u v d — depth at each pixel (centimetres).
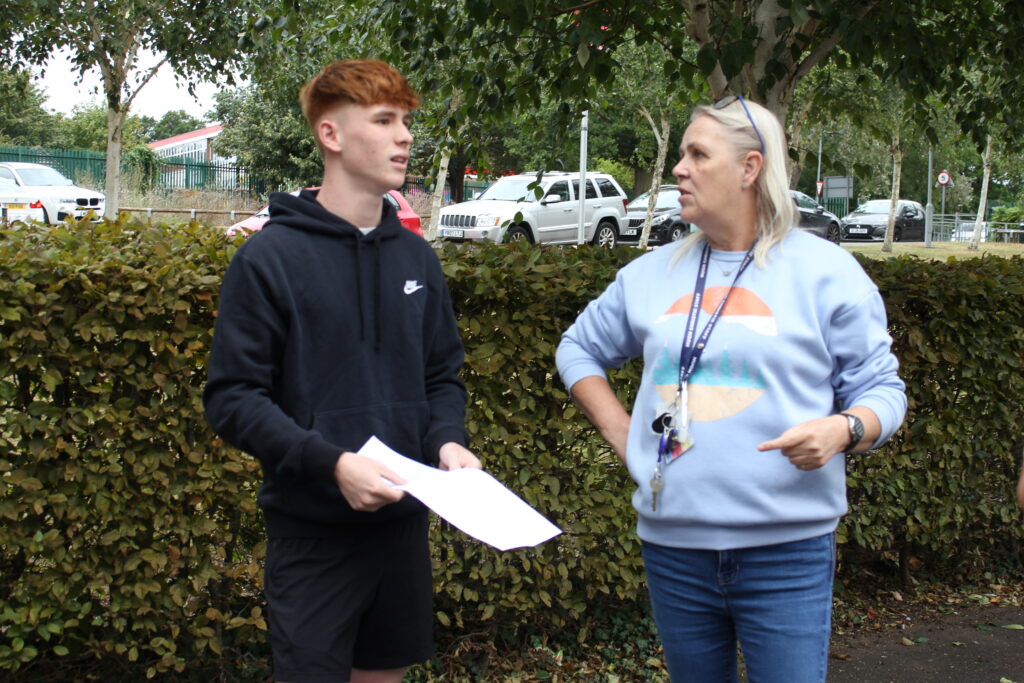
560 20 639
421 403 247
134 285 320
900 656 433
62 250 332
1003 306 475
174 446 341
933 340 466
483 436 380
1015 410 497
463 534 384
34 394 332
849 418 220
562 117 637
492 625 404
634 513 407
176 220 407
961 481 489
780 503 224
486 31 580
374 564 243
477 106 611
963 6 643
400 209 1917
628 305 249
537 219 2292
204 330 335
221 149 4075
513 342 377
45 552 331
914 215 4222
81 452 332
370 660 255
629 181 4556
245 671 373
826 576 233
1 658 338
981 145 716
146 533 342
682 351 231
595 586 413
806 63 561
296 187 3803
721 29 509
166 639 350
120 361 328
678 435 228
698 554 233
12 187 2566
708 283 236
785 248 233
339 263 235
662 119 2391
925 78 621
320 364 233
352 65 236
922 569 525
